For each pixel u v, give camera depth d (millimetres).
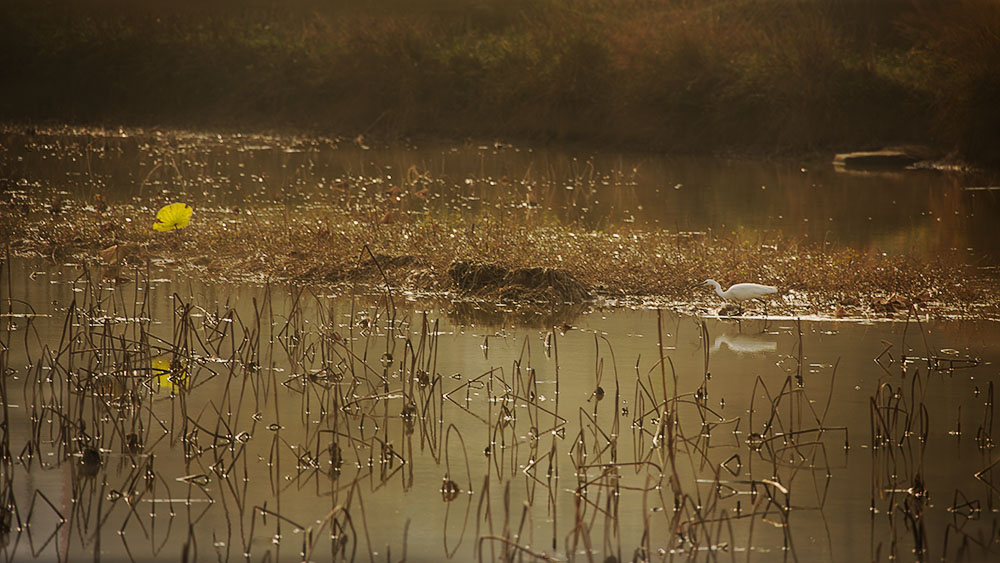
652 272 40406
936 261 44562
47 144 89250
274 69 118062
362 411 25094
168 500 19844
